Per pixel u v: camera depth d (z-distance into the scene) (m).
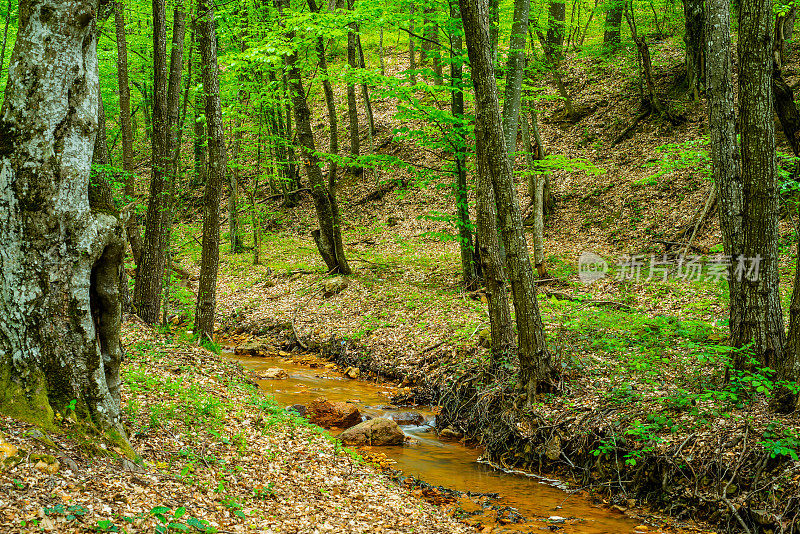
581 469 8.16
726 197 7.90
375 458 8.60
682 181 19.81
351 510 5.95
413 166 16.08
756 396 7.70
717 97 7.82
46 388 4.94
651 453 7.58
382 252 22.47
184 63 19.20
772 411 7.28
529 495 7.75
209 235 12.57
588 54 28.88
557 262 17.83
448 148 15.24
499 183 9.23
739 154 7.93
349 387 12.49
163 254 13.02
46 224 4.87
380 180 28.11
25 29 4.79
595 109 25.28
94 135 5.18
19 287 4.86
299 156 29.91
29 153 4.80
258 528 4.90
